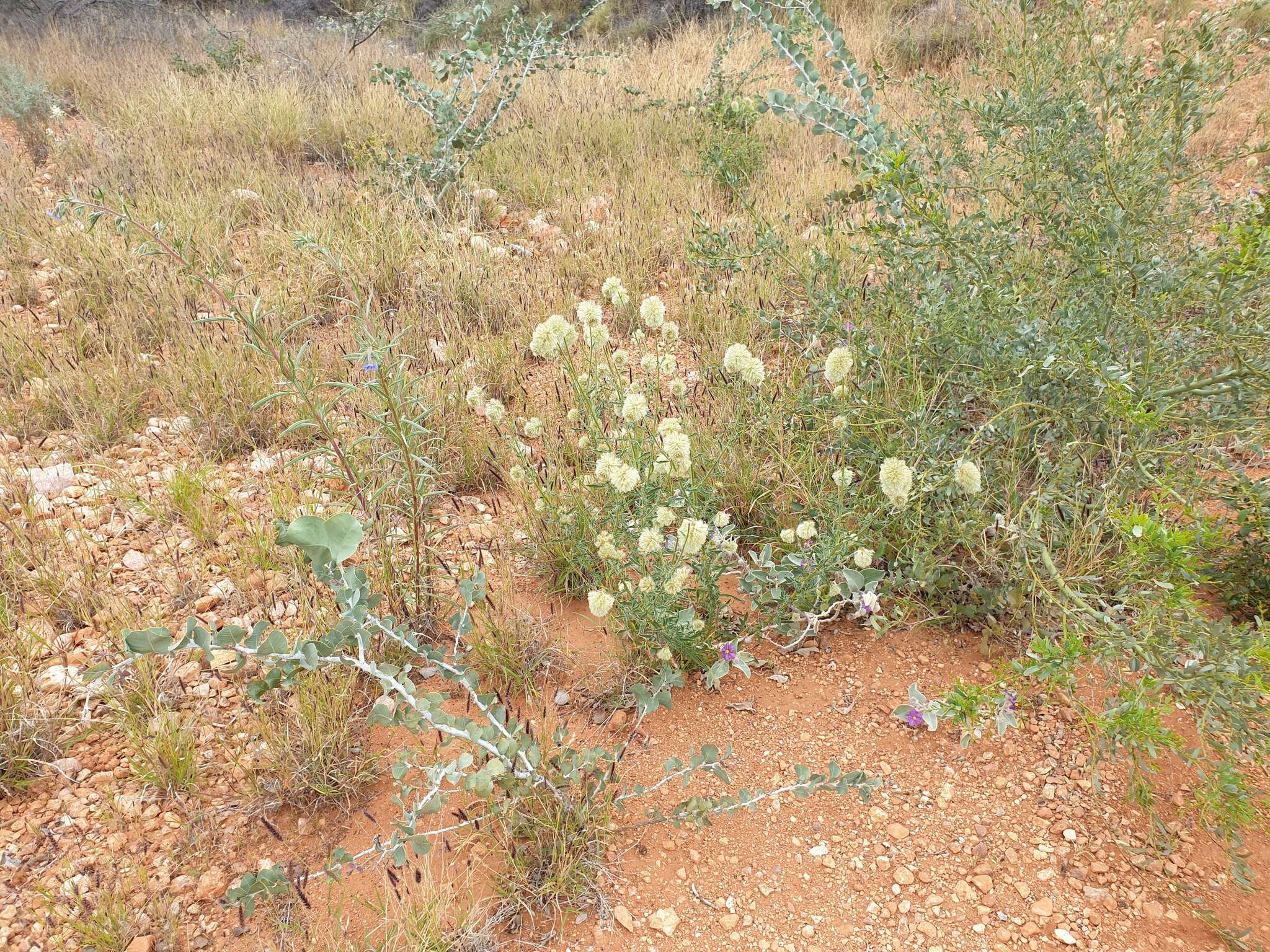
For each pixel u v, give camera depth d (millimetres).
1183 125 3686
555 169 7336
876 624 2881
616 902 2248
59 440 4090
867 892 2260
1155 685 2145
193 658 2918
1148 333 3000
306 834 2420
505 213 6727
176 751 2492
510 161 7457
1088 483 3135
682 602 2848
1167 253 3863
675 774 2357
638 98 8664
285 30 13125
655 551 2645
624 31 12297
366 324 3195
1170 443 3062
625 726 2752
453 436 4035
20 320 4910
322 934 2148
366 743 2662
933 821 2432
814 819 2457
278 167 7391
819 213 6125
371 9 12594
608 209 6566
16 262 5625
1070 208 3725
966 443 3189
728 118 7062
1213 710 2248
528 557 3375
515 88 7027
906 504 2701
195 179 6738
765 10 3312
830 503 3074
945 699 2467
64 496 3719
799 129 7934
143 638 1794
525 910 2221
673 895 2268
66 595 3125
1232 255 2797
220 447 4102
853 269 4781
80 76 9664
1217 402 3068
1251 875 2197
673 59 10062
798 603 2895
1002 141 4078
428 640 3031
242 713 2732
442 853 2336
